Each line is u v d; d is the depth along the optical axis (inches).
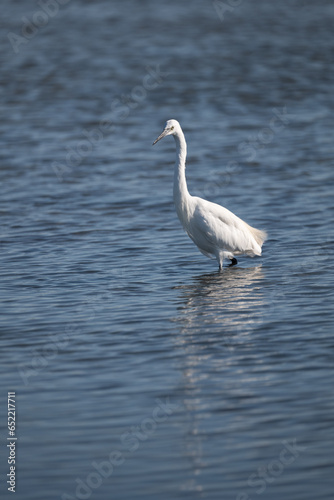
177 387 403.5
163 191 866.8
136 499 309.6
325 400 384.2
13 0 2615.7
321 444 343.6
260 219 747.4
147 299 543.5
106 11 2469.2
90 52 1844.2
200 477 322.7
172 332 480.4
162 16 2365.9
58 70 1649.9
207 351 450.0
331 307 516.1
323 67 1626.5
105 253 654.5
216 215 611.2
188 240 695.1
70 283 579.2
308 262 620.1
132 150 1071.0
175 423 366.3
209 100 1376.7
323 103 1327.5
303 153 1021.8
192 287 569.0
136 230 724.7
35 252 657.6
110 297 548.4
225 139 1116.5
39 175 938.7
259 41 1948.8
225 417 370.6
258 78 1542.8
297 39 1969.7
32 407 387.9
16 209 796.0
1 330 488.7
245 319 499.8
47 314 515.8
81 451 345.4
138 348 457.4
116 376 420.5
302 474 322.3
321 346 451.5
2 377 423.5
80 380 417.1
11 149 1068.5
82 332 484.1
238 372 420.2
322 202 799.1
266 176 918.4
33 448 349.4
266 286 566.6
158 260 636.1
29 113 1296.8
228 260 644.1
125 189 875.4
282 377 411.8
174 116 1273.4
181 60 1733.5
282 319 497.4
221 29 2137.1
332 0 2694.4
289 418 367.2
